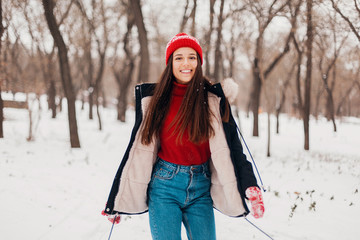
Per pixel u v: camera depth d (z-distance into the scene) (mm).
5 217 3752
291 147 13070
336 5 6738
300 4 8641
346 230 3865
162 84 1911
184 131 1830
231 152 1886
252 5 9648
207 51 12867
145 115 1945
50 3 8820
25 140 10047
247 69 30938
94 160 7895
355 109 45688
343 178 6762
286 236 3621
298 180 6484
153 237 1905
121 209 1973
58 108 26391
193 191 1897
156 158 2039
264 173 7137
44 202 4414
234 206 1884
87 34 19109
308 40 10742
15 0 12133
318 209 4625
